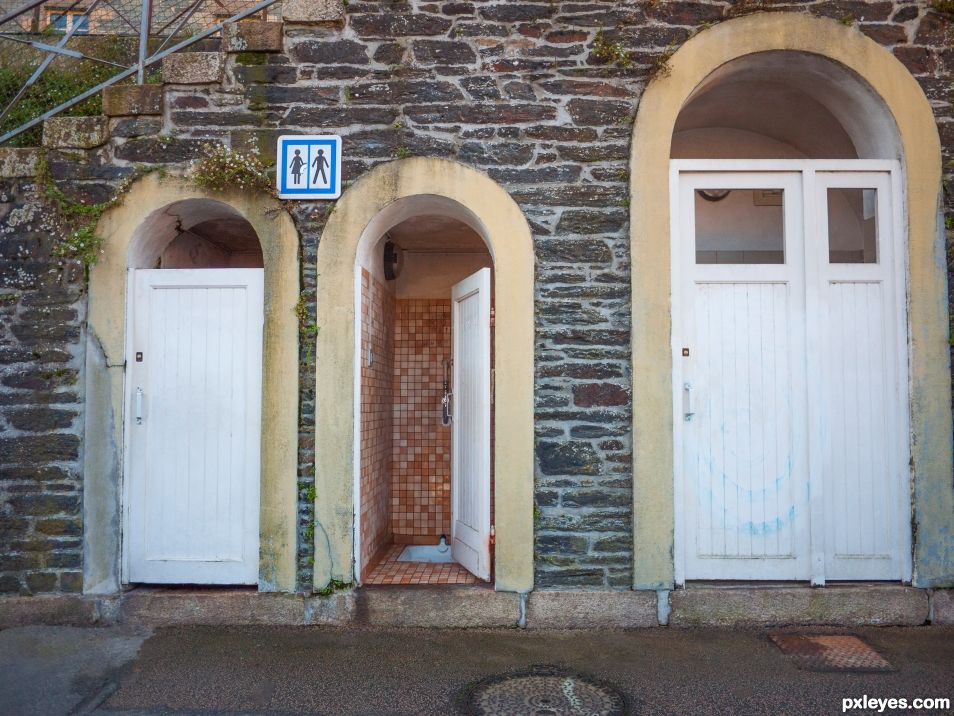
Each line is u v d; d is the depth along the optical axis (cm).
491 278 457
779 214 448
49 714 318
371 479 490
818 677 351
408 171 429
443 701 330
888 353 432
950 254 423
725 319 437
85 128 436
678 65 427
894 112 425
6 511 425
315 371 425
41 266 433
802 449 429
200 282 441
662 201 423
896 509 425
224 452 436
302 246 430
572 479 418
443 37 435
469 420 484
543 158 429
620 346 422
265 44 435
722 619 414
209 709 323
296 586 420
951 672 355
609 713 318
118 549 426
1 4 591
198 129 434
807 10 427
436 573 464
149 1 473
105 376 430
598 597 413
